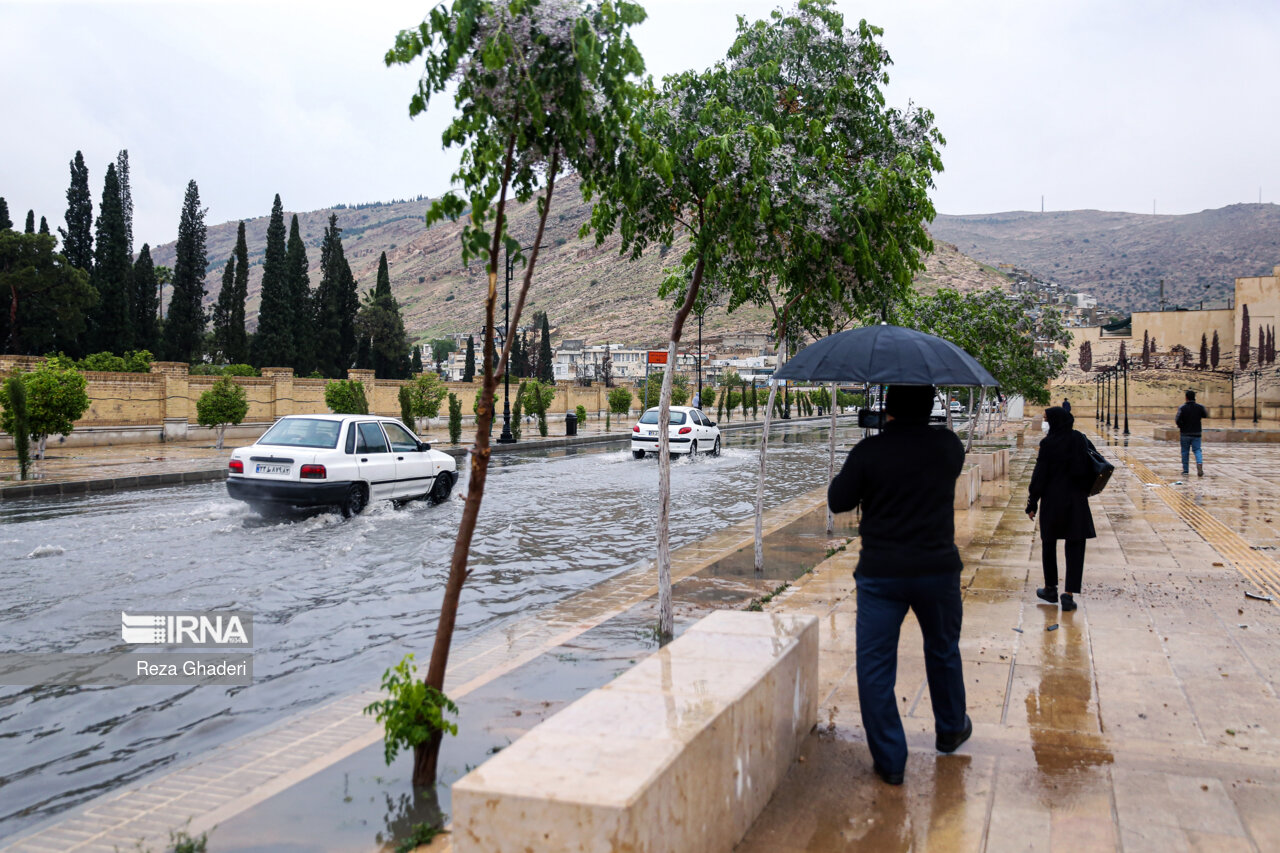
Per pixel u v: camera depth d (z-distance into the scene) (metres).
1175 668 5.15
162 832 3.22
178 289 62.03
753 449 29.70
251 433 33.06
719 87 6.41
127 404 28.70
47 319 52.72
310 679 5.39
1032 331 20.23
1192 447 18.89
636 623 6.39
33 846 3.14
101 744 4.38
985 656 5.41
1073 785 3.49
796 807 3.27
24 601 7.18
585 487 17.12
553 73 3.42
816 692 4.16
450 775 3.67
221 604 7.20
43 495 15.00
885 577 3.54
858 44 7.22
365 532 10.88
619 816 2.09
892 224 6.80
